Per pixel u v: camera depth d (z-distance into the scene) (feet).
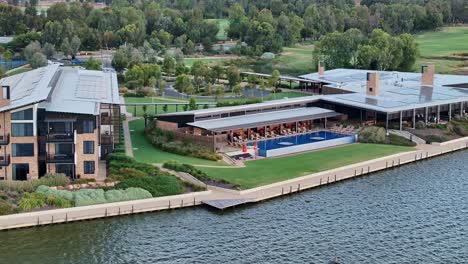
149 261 291.58
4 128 377.30
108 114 469.16
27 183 362.94
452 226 334.85
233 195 371.35
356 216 347.36
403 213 352.49
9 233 319.06
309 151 476.54
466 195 383.04
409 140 508.12
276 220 340.39
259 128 515.09
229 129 474.49
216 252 301.02
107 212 340.80
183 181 384.68
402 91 604.90
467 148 506.48
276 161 443.32
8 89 380.78
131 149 461.37
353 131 526.98
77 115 386.73
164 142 468.75
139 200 355.97
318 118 532.32
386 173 430.61
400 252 304.09
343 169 428.97
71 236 317.22
